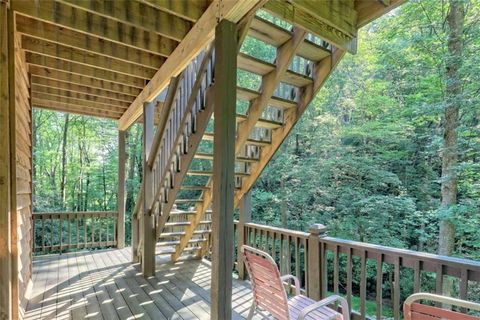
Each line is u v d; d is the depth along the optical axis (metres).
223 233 2.04
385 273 6.64
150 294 3.33
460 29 5.43
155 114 5.28
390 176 6.91
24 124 3.45
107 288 3.52
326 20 2.31
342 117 7.92
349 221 7.07
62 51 3.20
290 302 2.23
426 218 6.38
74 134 11.40
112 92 4.70
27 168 3.70
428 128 6.66
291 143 8.37
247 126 3.28
